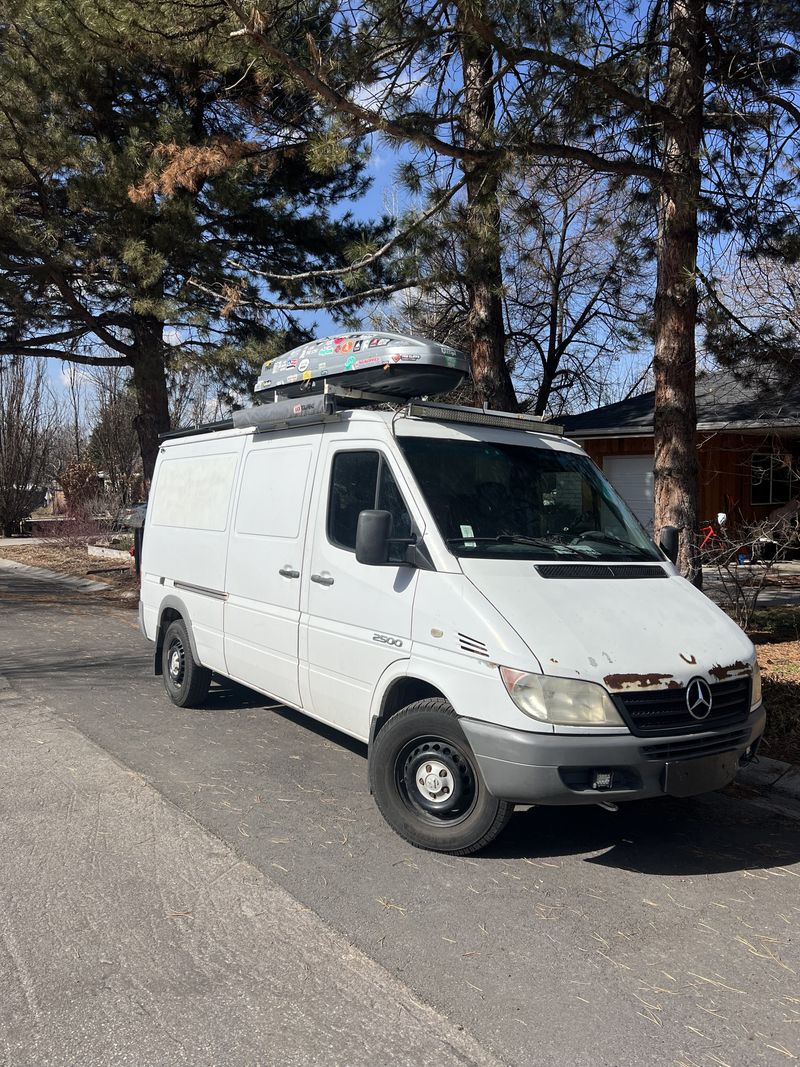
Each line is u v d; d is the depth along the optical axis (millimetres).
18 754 6051
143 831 4734
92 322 15266
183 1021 3072
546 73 7703
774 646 9320
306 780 5613
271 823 4887
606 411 19047
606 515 5559
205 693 7371
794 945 3719
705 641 4508
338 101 7555
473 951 3590
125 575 17734
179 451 7781
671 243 8797
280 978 3355
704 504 17125
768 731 6441
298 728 6863
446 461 5117
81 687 8219
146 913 3836
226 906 3916
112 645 10539
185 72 12711
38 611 13344
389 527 4613
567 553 4980
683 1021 3158
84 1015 3096
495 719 4117
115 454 29594
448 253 9164
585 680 4043
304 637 5535
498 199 8062
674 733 4148
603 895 4137
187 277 13461
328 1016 3123
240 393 15523
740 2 8469
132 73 13219
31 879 4141
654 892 4184
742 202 9383
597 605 4516
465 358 6031
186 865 4328
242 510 6445
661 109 8273
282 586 5812
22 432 32594
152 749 6230
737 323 9414
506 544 4852
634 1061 2928
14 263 13734
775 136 8836
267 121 13531
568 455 5703
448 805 4504
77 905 3896
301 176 15133
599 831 4934
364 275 10594
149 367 15234
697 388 17000
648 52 8430
